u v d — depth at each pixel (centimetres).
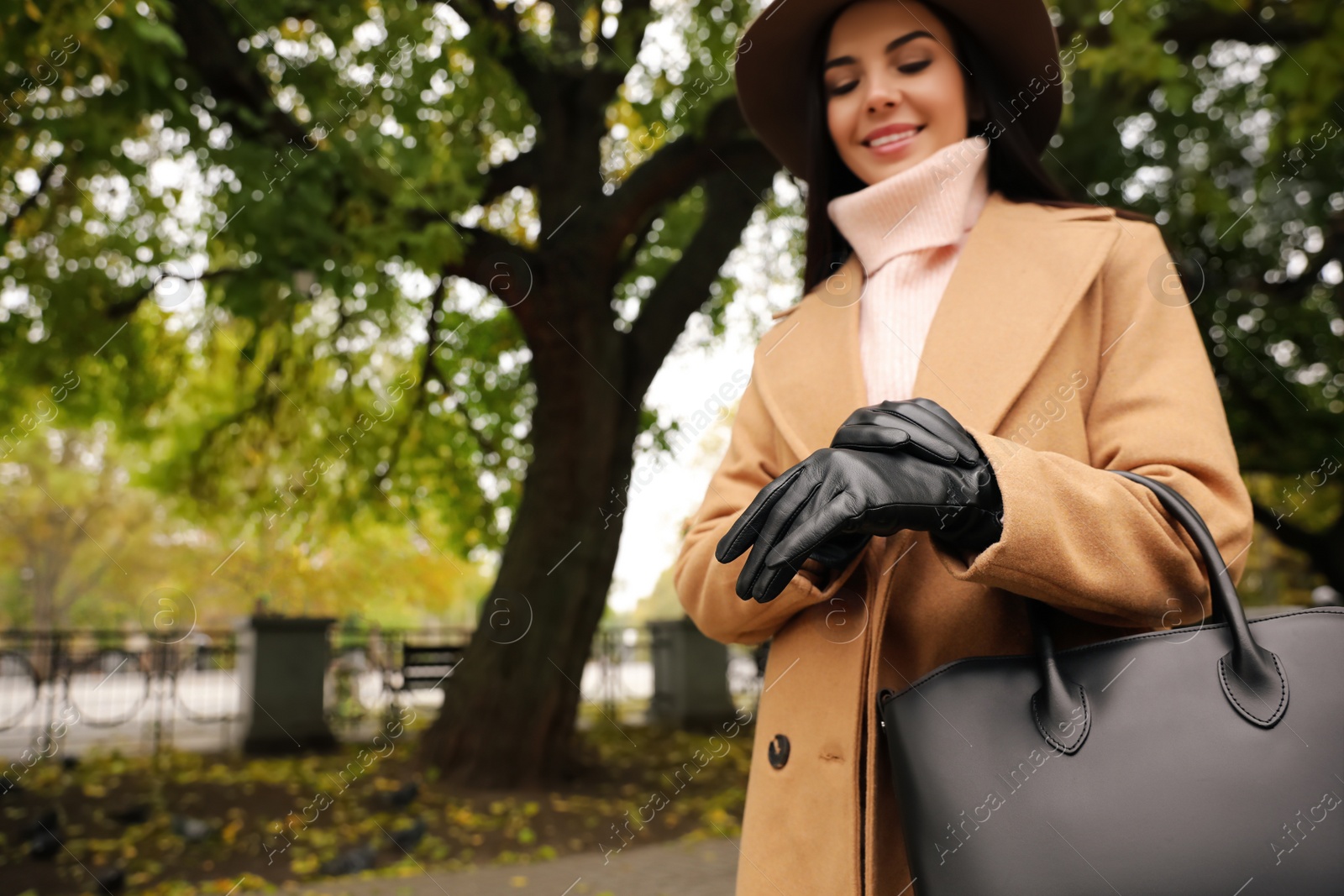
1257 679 83
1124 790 82
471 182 708
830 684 112
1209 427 103
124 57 439
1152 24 545
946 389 114
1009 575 90
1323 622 87
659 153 703
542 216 743
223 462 866
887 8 133
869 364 130
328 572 1590
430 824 600
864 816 106
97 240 635
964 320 117
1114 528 93
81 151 528
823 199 150
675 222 945
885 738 108
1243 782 80
